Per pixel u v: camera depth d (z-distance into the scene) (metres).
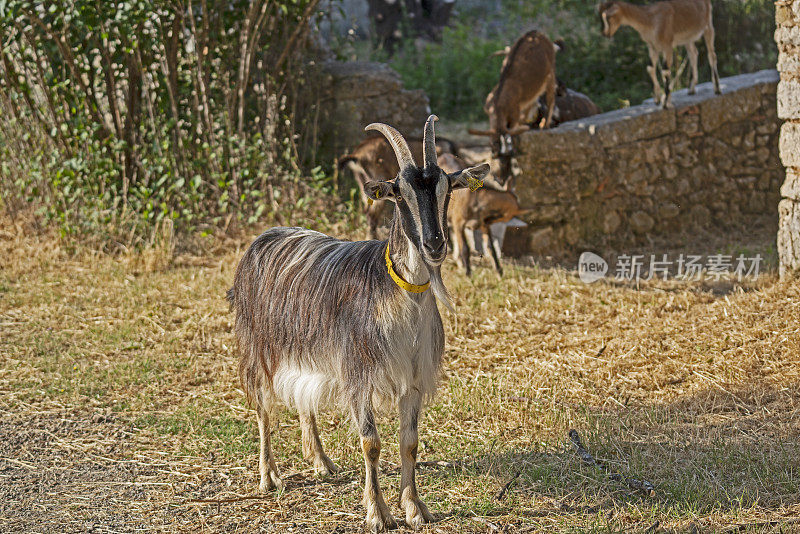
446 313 8.26
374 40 21.08
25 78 11.50
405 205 4.04
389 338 4.32
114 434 6.04
